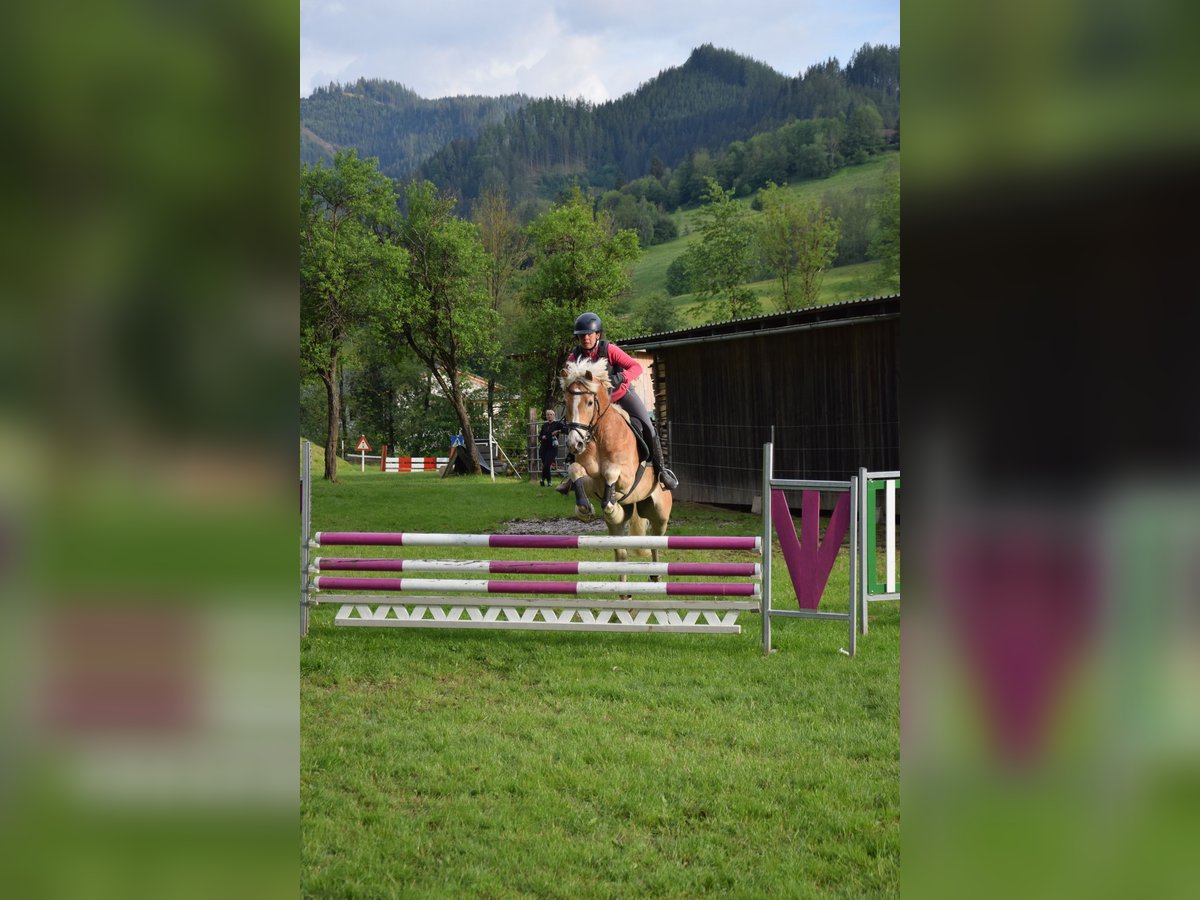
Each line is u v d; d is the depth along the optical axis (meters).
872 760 5.31
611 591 8.07
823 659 7.54
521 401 38.06
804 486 7.73
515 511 19.75
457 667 7.50
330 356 30.12
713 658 7.66
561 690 6.81
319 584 8.62
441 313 34.56
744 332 16.89
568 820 4.54
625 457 8.69
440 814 4.61
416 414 51.88
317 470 38.12
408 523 17.70
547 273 34.75
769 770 5.16
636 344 19.92
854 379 15.55
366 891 3.74
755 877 3.90
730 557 12.36
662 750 5.53
